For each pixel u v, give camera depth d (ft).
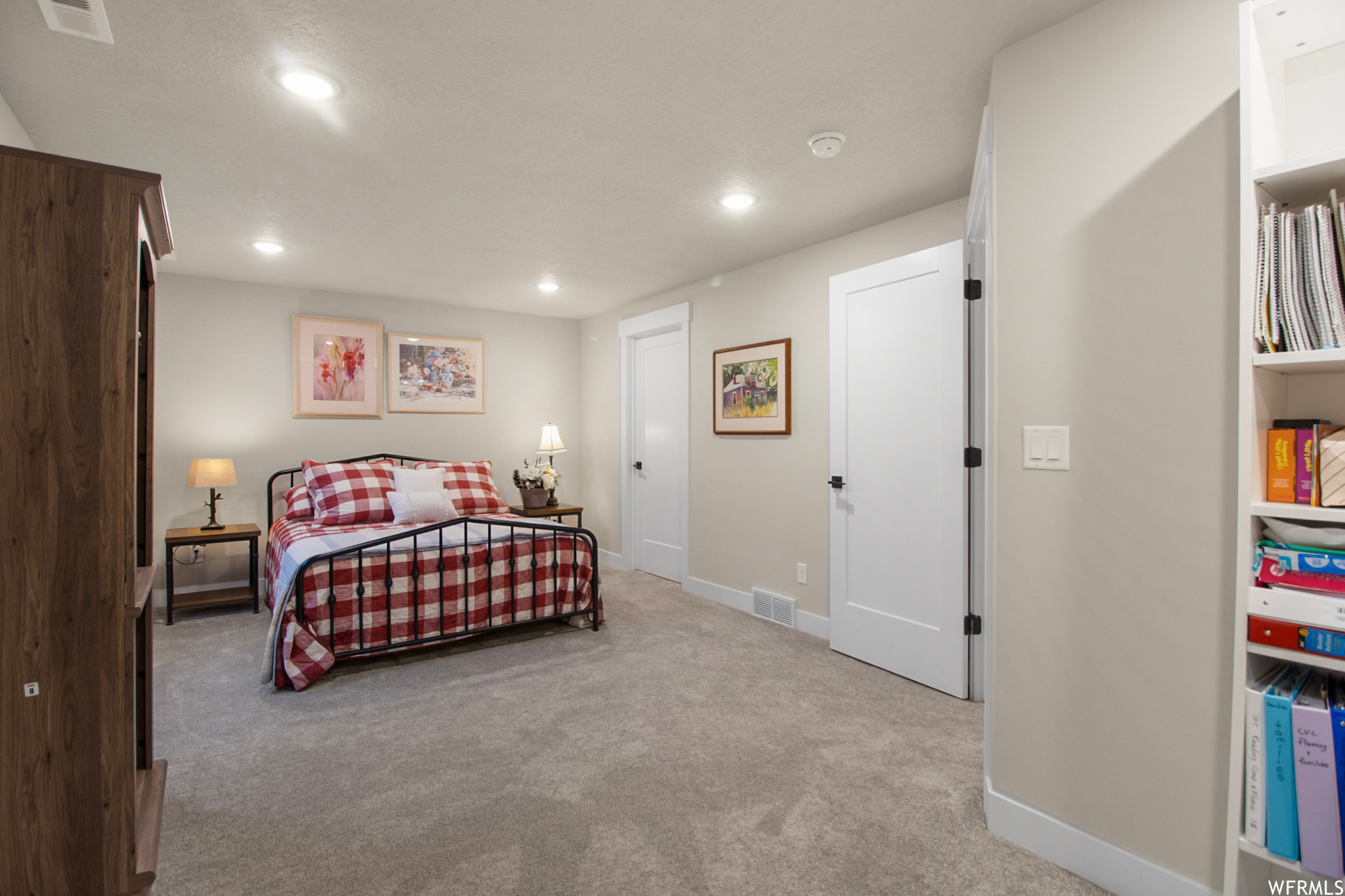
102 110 6.55
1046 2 4.99
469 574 10.64
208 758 7.06
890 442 9.54
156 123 6.86
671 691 8.93
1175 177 4.63
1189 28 4.56
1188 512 4.60
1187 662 4.62
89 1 4.73
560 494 18.72
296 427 14.79
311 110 6.61
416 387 16.33
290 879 5.11
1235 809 3.91
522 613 11.16
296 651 9.00
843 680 9.30
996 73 5.64
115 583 4.16
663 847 5.55
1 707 3.95
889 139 7.34
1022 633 5.55
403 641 9.90
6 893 3.98
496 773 6.75
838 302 10.36
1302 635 3.67
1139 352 4.82
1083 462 5.14
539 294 15.51
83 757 4.11
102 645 4.13
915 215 9.70
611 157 7.78
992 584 5.81
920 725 7.86
